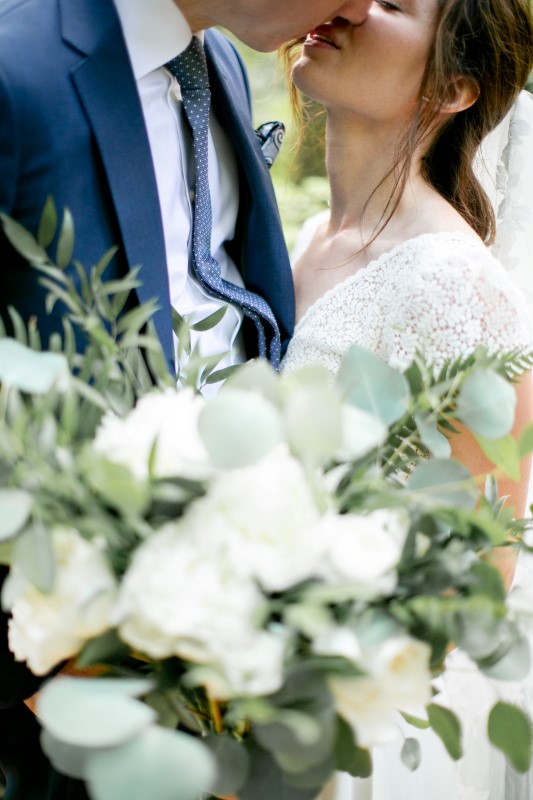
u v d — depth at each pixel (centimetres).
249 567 86
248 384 94
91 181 152
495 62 181
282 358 195
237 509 86
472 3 176
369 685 89
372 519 96
